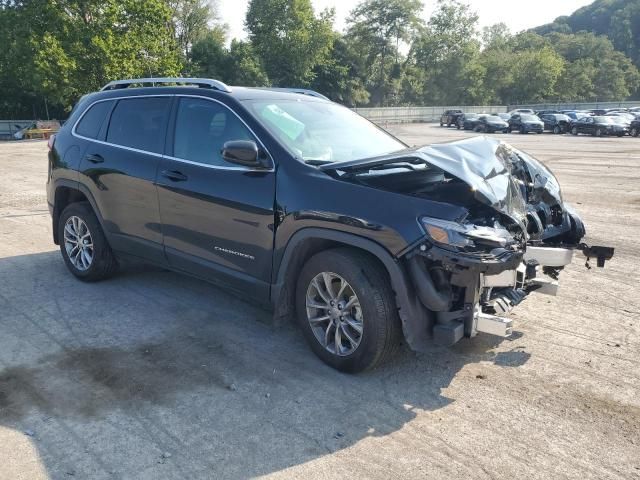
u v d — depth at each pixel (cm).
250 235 378
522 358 380
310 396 330
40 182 1248
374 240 321
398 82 9062
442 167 328
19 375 353
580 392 336
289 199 355
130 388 339
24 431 293
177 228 429
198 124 423
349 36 8881
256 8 6712
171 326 432
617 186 1183
